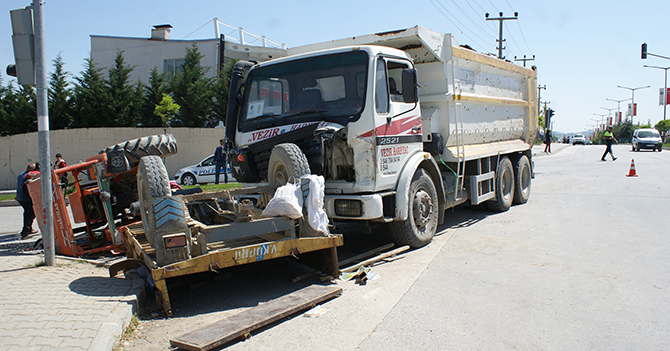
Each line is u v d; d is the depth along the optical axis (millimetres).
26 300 4223
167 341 3822
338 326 4047
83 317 3801
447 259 6078
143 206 5082
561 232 7422
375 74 5852
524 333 3795
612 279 5047
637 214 8734
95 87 23750
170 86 24969
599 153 34125
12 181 23062
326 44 7410
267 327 4074
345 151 5902
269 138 5930
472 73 8484
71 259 6438
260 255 4691
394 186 6188
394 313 4297
